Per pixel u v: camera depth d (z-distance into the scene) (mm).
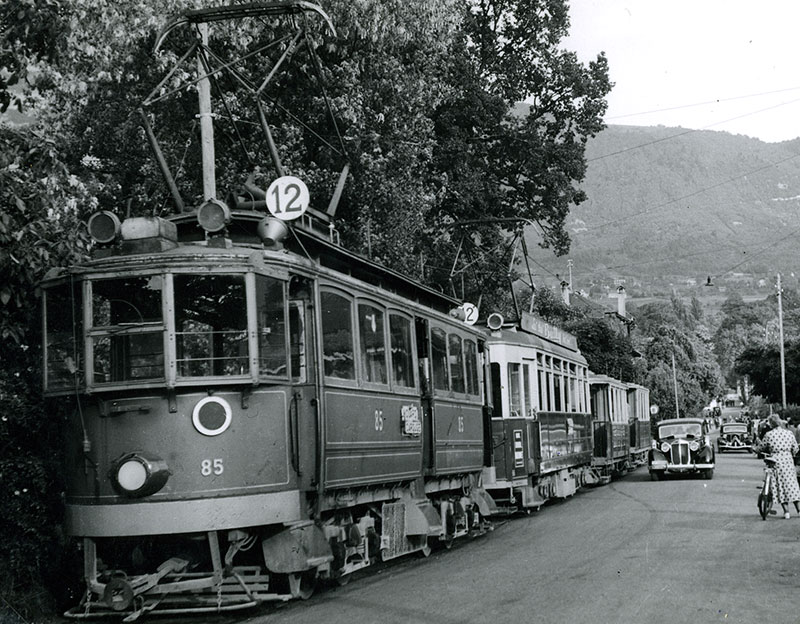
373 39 21188
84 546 9555
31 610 9594
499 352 20688
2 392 10266
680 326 130750
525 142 33219
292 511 9891
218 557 9383
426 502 14344
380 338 12695
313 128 22375
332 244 11734
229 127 21688
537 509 22516
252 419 9586
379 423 12336
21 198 10547
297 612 9789
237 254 9672
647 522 18078
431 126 24734
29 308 10586
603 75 34188
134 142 22750
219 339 9461
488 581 11586
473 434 17156
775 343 69812
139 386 9227
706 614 9141
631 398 43719
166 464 9250
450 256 31453
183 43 20250
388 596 10664
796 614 9117
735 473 35344
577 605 9734
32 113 20922
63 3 11016
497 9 34156
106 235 9852
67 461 9711
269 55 21078
